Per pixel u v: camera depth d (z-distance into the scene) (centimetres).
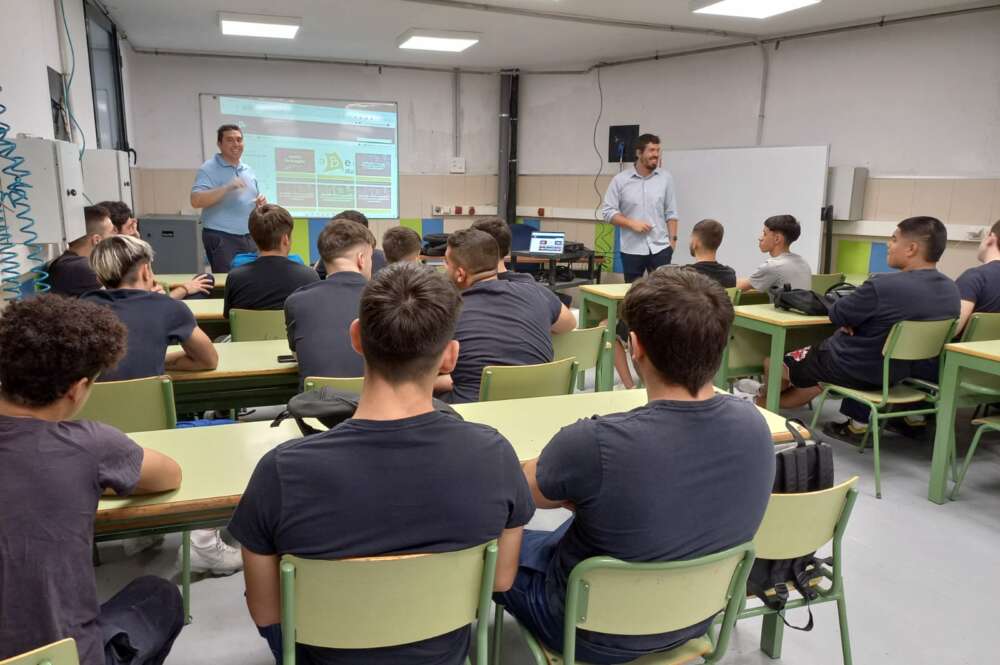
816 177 558
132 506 127
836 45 559
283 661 106
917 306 283
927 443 338
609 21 545
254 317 284
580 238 770
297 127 741
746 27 562
